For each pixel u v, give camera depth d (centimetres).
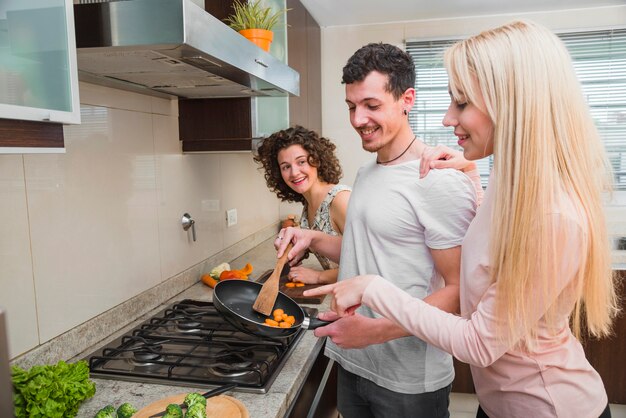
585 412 92
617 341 242
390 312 94
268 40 167
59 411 98
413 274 121
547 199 78
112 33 100
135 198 170
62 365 106
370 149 122
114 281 159
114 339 150
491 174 97
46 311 129
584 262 80
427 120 374
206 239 230
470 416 260
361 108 117
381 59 113
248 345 139
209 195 232
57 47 88
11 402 42
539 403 91
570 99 79
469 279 96
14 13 78
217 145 199
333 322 117
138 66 123
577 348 94
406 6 324
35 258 125
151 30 98
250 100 192
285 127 243
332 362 177
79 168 141
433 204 113
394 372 125
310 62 308
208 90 173
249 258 264
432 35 360
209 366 126
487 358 85
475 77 84
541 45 79
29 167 122
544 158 78
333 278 186
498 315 83
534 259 78
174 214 198
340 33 370
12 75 78
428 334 90
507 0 317
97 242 150
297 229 156
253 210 295
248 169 285
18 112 78
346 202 183
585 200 80
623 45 340
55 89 88
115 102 158
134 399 112
